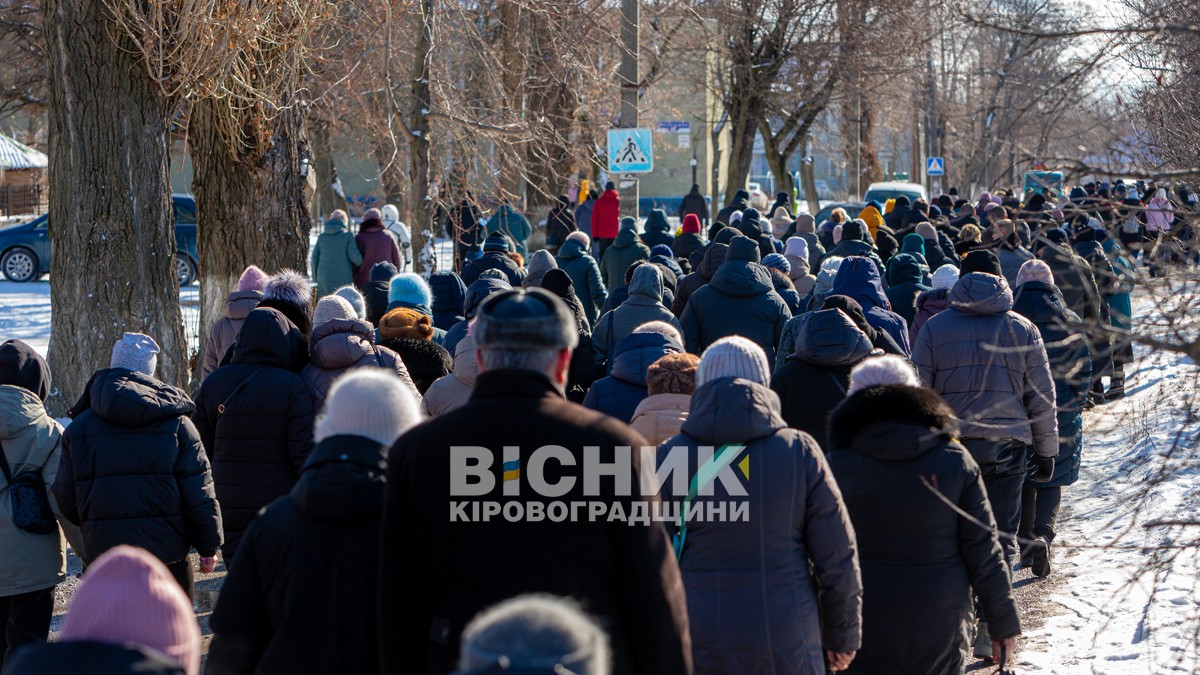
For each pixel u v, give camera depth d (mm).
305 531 4160
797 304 12453
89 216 12617
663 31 33375
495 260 14266
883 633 5328
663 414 6234
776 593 4828
